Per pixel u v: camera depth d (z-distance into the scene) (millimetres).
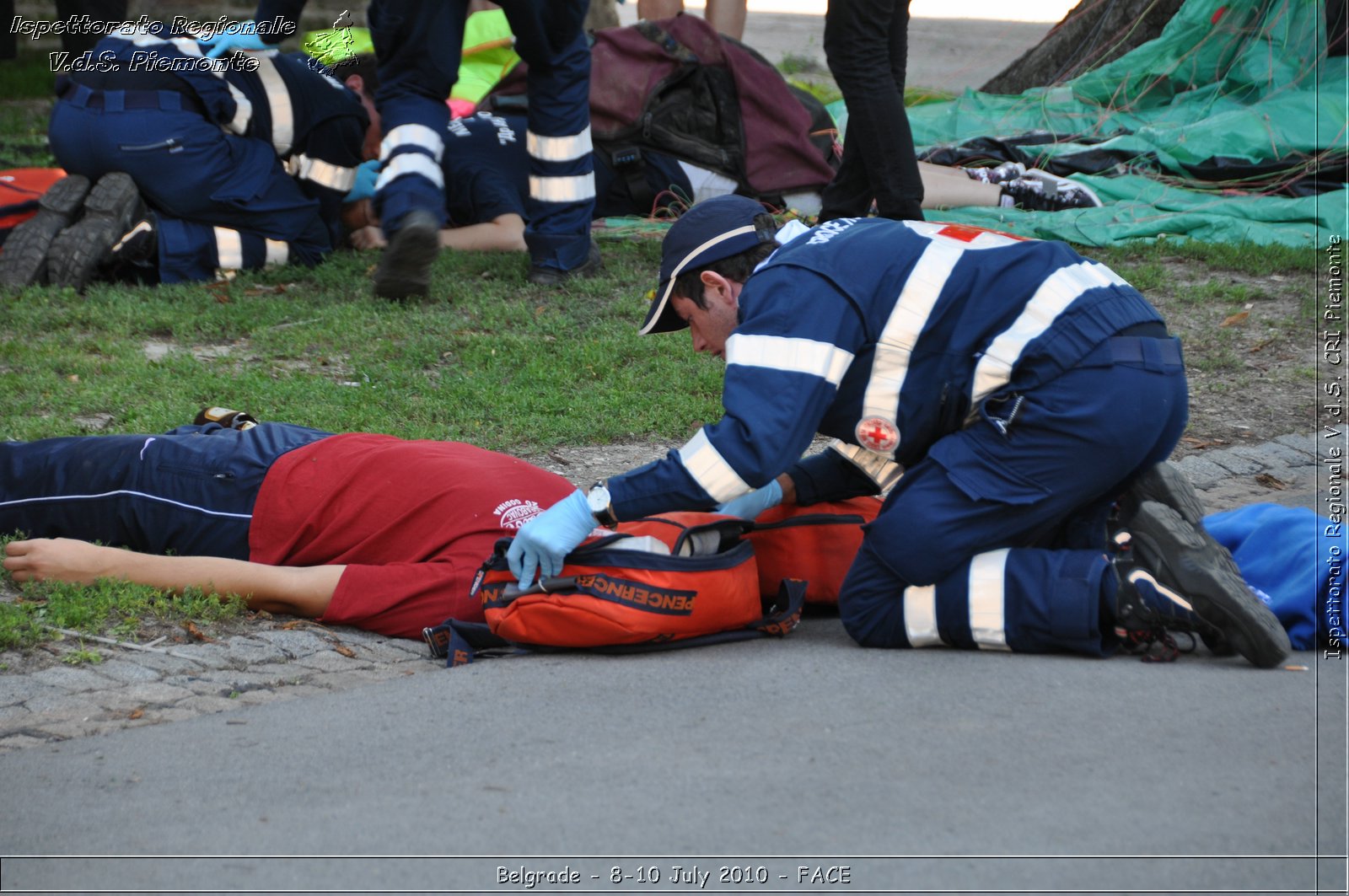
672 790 6035
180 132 17172
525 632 8344
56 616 8742
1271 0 24250
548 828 5688
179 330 15586
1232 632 7668
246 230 17906
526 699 7469
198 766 6625
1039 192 22016
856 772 6156
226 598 9117
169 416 12742
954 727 6707
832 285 7773
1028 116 25844
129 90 17062
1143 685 7363
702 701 7277
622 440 13383
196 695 7793
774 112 21344
